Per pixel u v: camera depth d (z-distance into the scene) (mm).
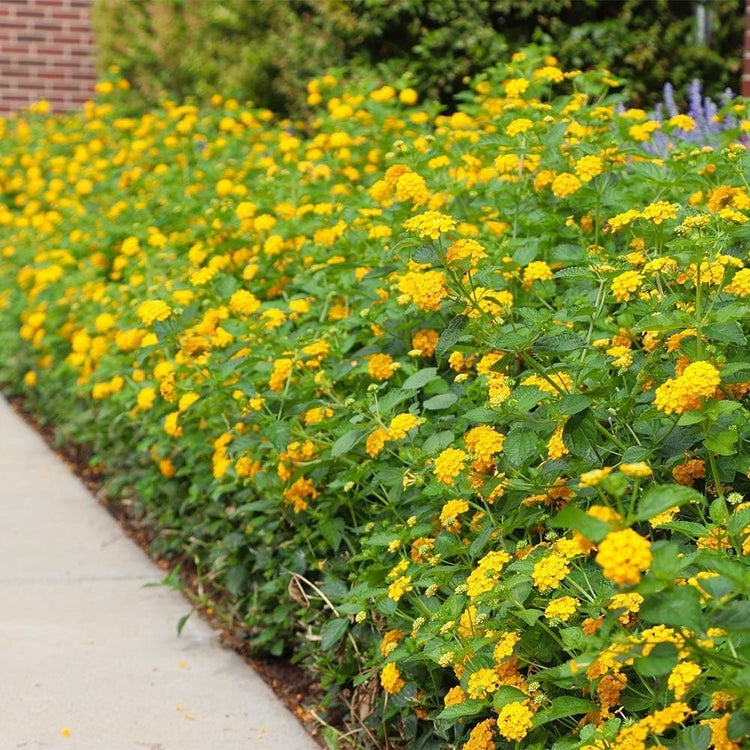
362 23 8297
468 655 2816
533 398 2842
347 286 4367
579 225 4285
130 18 11359
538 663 2861
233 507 4688
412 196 3439
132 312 5316
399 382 3869
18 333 8586
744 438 2918
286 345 3986
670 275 3250
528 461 2992
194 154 7699
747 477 2961
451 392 3777
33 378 7742
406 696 3256
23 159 10227
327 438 3811
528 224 4285
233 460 4336
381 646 3314
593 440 2754
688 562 2250
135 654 4359
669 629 2240
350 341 4062
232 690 4055
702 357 2770
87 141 10133
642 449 2805
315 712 3898
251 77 9297
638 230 3824
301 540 4047
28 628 4605
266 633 4242
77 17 14625
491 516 3018
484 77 6102
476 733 2750
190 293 4672
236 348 4074
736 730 2127
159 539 5379
